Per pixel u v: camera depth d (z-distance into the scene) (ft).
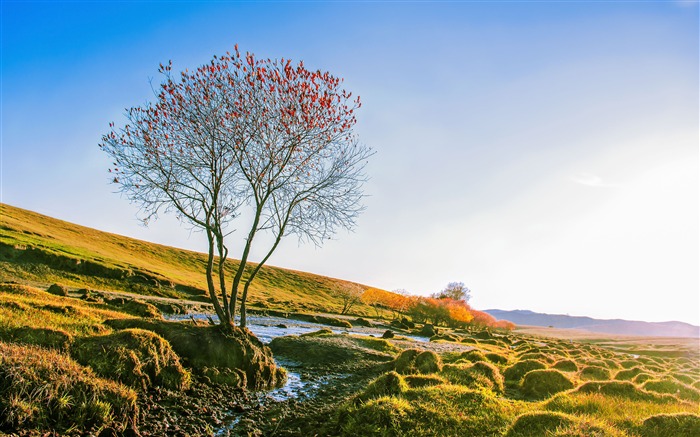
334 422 28.48
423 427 24.97
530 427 23.40
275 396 38.75
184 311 149.89
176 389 34.19
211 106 47.24
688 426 23.54
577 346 188.96
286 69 48.16
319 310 286.46
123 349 32.91
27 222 280.51
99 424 25.46
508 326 429.38
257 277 404.36
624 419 25.54
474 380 42.83
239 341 42.86
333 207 54.08
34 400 24.22
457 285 424.46
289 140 49.67
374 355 67.67
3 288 55.06
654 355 208.03
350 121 52.21
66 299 63.16
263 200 50.42
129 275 205.05
